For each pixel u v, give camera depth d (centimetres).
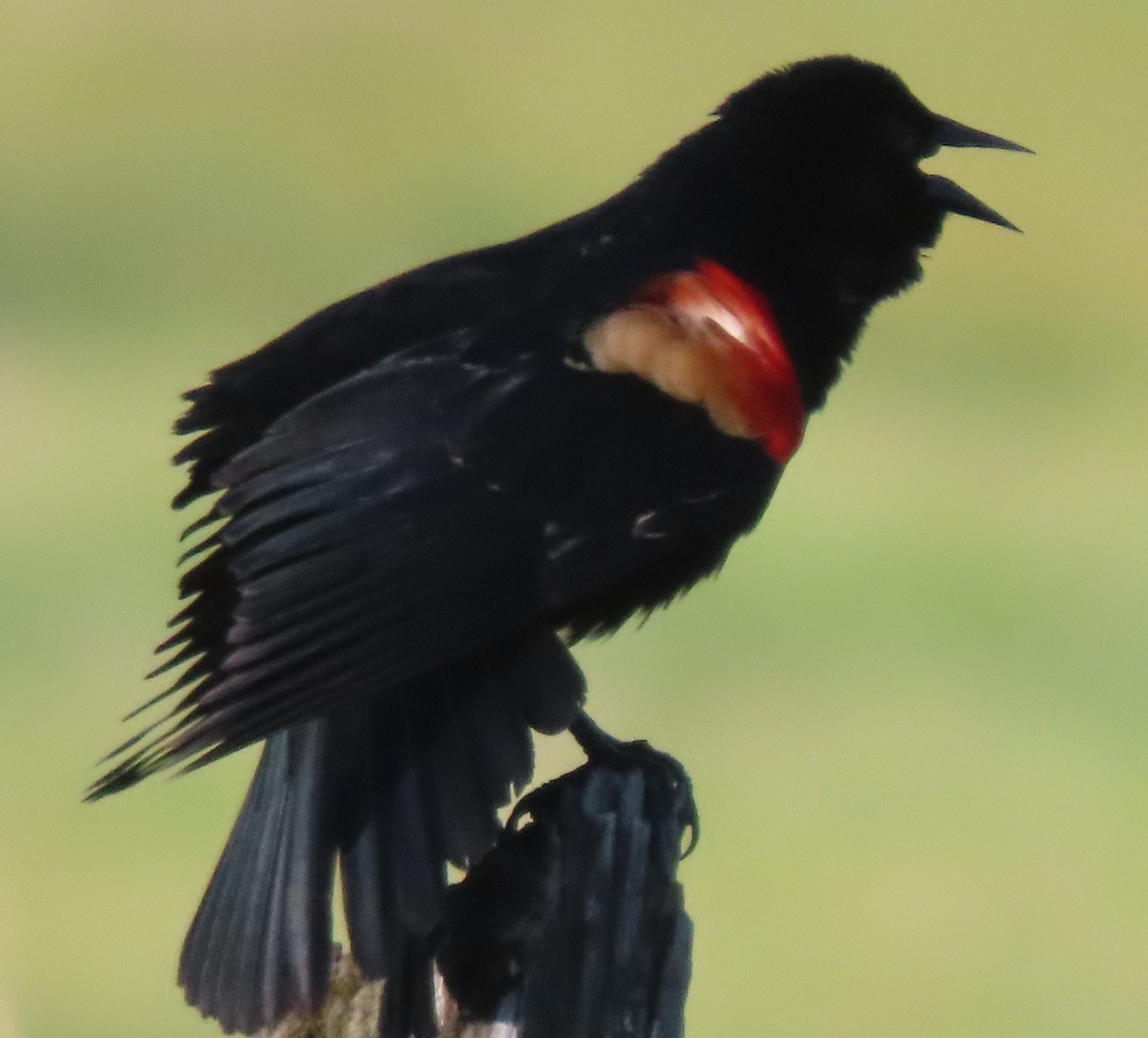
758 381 1100
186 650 926
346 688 929
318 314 1066
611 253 1134
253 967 930
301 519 973
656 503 1056
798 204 1180
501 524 1011
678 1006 908
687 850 1071
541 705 962
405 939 909
